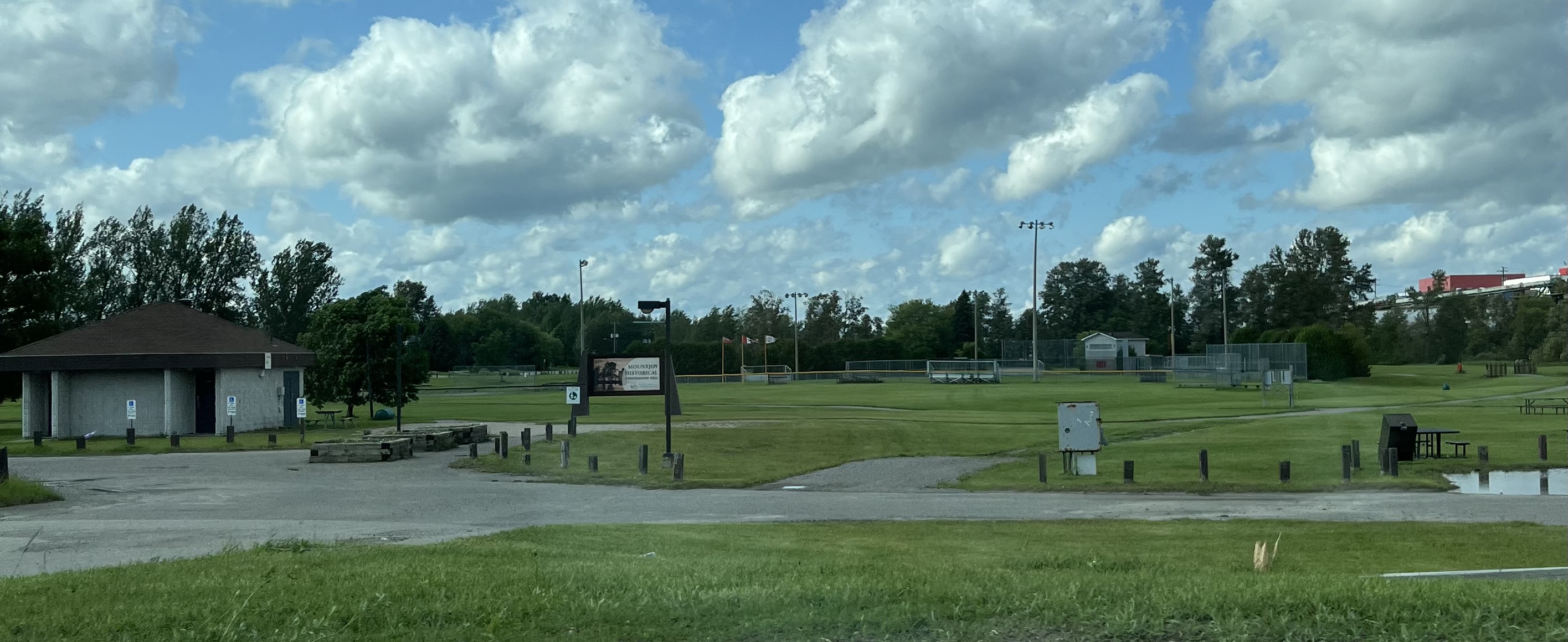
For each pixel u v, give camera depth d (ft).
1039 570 40.63
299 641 25.03
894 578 34.60
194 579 34.60
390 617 27.17
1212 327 550.36
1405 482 85.66
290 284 351.46
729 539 52.26
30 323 182.80
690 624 26.32
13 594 31.96
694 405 227.40
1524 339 449.48
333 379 201.67
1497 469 96.63
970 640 24.81
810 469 101.55
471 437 136.56
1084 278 618.44
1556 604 27.07
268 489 85.61
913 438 133.18
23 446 135.44
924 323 581.94
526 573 35.53
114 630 26.17
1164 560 45.88
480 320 581.53
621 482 91.81
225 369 157.28
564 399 262.47
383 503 75.05
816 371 467.93
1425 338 505.66
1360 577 36.78
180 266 328.29
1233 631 24.77
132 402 136.05
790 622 26.30
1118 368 433.07
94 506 73.26
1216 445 121.08
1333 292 512.22
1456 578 38.22
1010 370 370.94
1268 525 60.59
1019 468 101.60
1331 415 176.96
